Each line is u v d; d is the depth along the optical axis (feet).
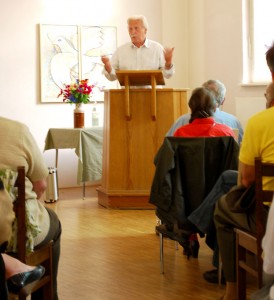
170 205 11.47
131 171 20.04
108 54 26.86
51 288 9.10
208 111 12.41
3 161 8.25
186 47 28.27
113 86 26.99
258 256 8.24
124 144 19.94
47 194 22.12
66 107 26.12
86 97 22.68
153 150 19.86
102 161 21.22
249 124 8.83
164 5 28.02
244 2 24.77
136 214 19.33
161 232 12.19
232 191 9.46
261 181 8.13
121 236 16.30
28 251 8.45
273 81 9.23
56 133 22.34
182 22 28.22
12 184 8.18
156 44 21.12
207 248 14.88
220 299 11.00
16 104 25.31
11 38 25.14
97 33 26.61
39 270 7.58
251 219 9.20
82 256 14.26
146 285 11.98
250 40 24.81
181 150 11.44
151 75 18.86
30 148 8.54
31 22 25.45
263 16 24.70
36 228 8.52
